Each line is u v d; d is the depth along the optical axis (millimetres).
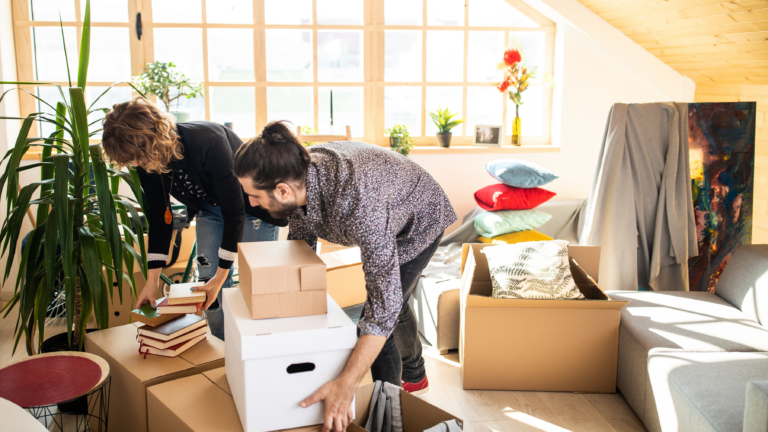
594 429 1992
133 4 3590
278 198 1364
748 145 2812
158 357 1781
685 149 2633
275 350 1327
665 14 3268
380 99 3986
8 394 1470
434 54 4020
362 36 3900
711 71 3625
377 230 1359
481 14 4000
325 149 1474
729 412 1517
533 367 2234
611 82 4047
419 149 3902
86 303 1995
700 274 2881
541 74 4129
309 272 1408
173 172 1902
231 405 1520
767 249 2305
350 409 1353
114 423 1843
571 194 4188
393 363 1840
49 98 3594
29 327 1968
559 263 2277
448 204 1741
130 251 2006
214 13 3701
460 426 1396
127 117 1536
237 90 3828
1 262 3256
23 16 3438
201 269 2256
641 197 2637
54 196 1776
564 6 3781
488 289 2482
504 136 4207
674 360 1826
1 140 3264
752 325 2104
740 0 2717
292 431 1395
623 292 2504
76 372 1605
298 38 3834
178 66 3727
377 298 1361
